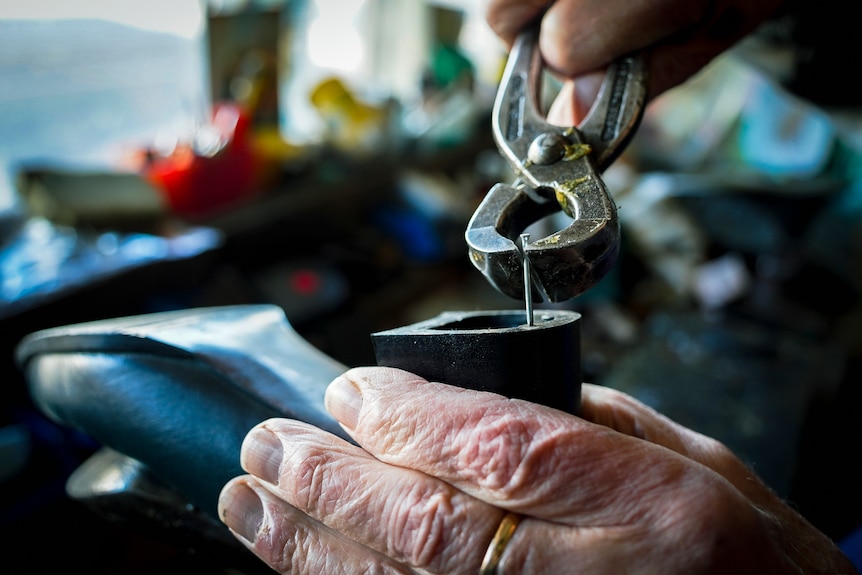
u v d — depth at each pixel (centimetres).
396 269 91
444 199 99
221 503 21
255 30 84
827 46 41
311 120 106
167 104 94
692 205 90
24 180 63
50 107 82
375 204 97
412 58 124
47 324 50
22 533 43
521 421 17
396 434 18
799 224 87
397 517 18
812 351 67
